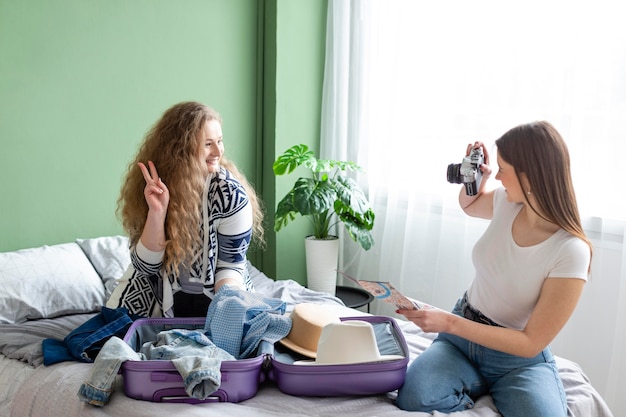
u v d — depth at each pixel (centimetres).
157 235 213
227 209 220
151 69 323
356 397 177
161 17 323
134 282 228
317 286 330
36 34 288
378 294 169
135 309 225
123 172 319
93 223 313
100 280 280
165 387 170
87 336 208
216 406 167
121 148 318
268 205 366
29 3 285
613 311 248
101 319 218
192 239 219
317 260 329
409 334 229
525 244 175
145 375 169
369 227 323
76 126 304
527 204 173
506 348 168
